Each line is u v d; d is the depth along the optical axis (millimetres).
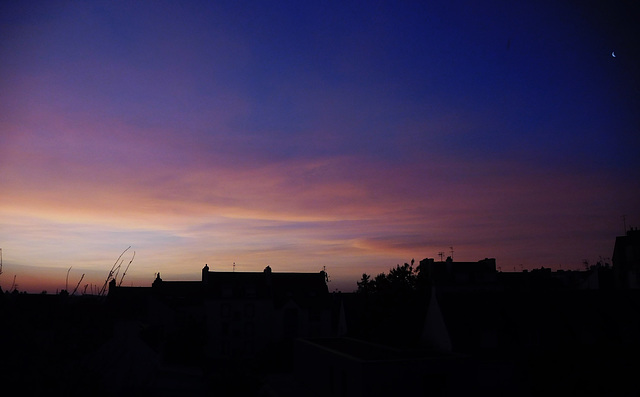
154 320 54969
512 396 31391
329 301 65062
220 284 63938
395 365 28031
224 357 60219
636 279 53594
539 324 35031
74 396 9633
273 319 62062
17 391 9023
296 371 42531
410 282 55656
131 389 19391
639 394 26547
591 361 29281
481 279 66438
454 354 32000
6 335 9617
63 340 10125
